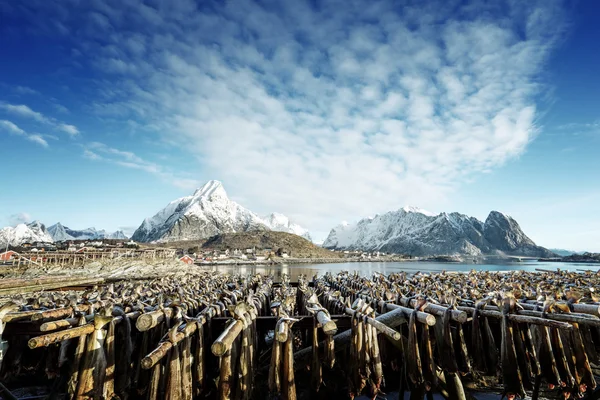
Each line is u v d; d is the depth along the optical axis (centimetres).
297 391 824
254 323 733
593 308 608
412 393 694
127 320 650
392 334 532
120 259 6919
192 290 1263
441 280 1736
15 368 723
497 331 837
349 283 1708
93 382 534
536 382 684
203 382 642
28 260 5175
